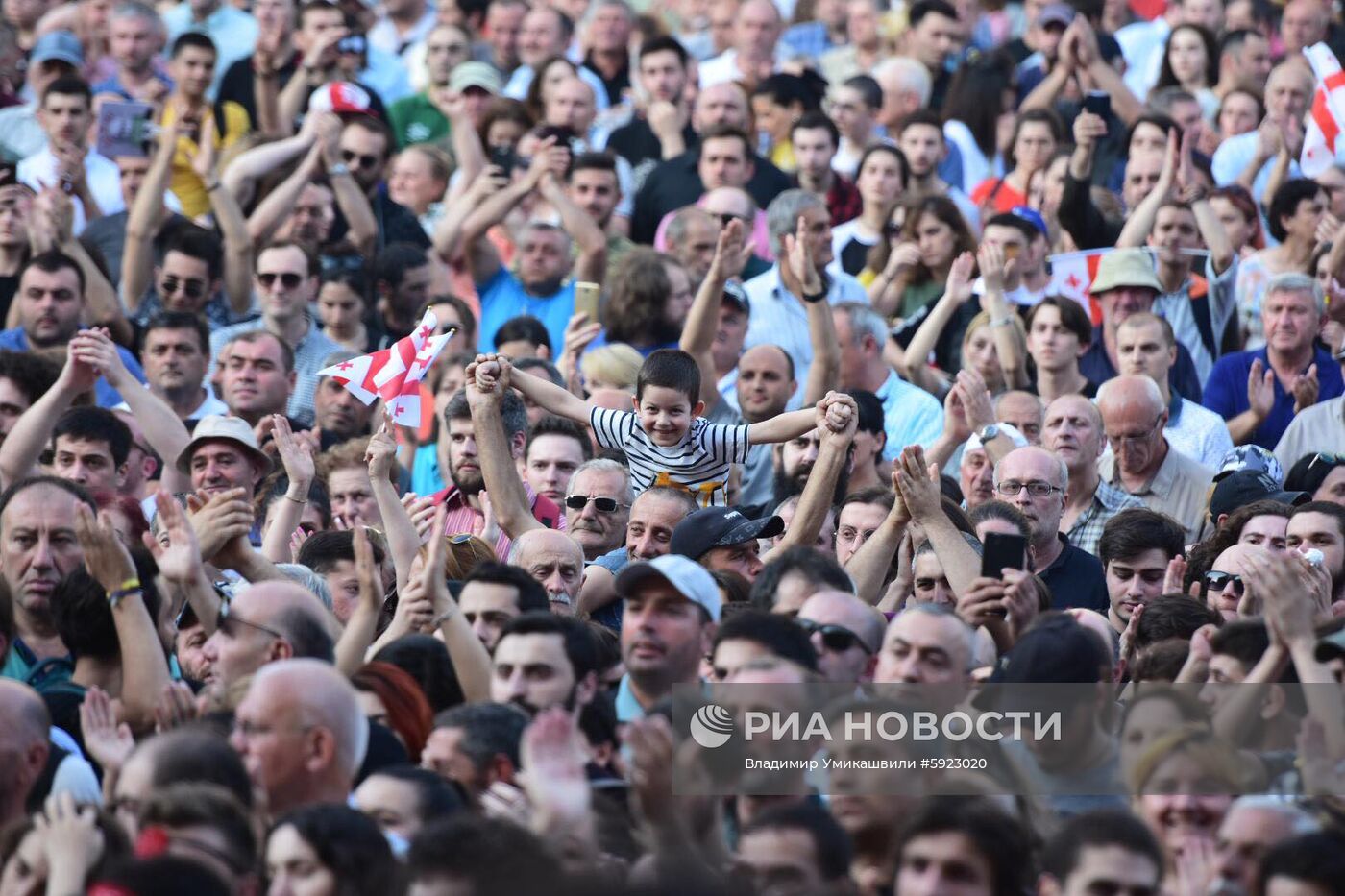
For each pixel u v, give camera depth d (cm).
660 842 2423
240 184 5697
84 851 2394
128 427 4038
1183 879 2597
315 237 5628
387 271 5297
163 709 2903
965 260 5059
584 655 2838
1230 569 3531
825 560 3144
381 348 5288
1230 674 2925
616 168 5706
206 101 6238
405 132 6888
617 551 3747
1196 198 5453
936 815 2395
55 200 5034
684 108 6631
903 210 5550
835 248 5869
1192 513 4384
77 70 6450
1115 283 5119
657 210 6072
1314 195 5428
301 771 2577
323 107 5928
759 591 3145
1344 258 5156
